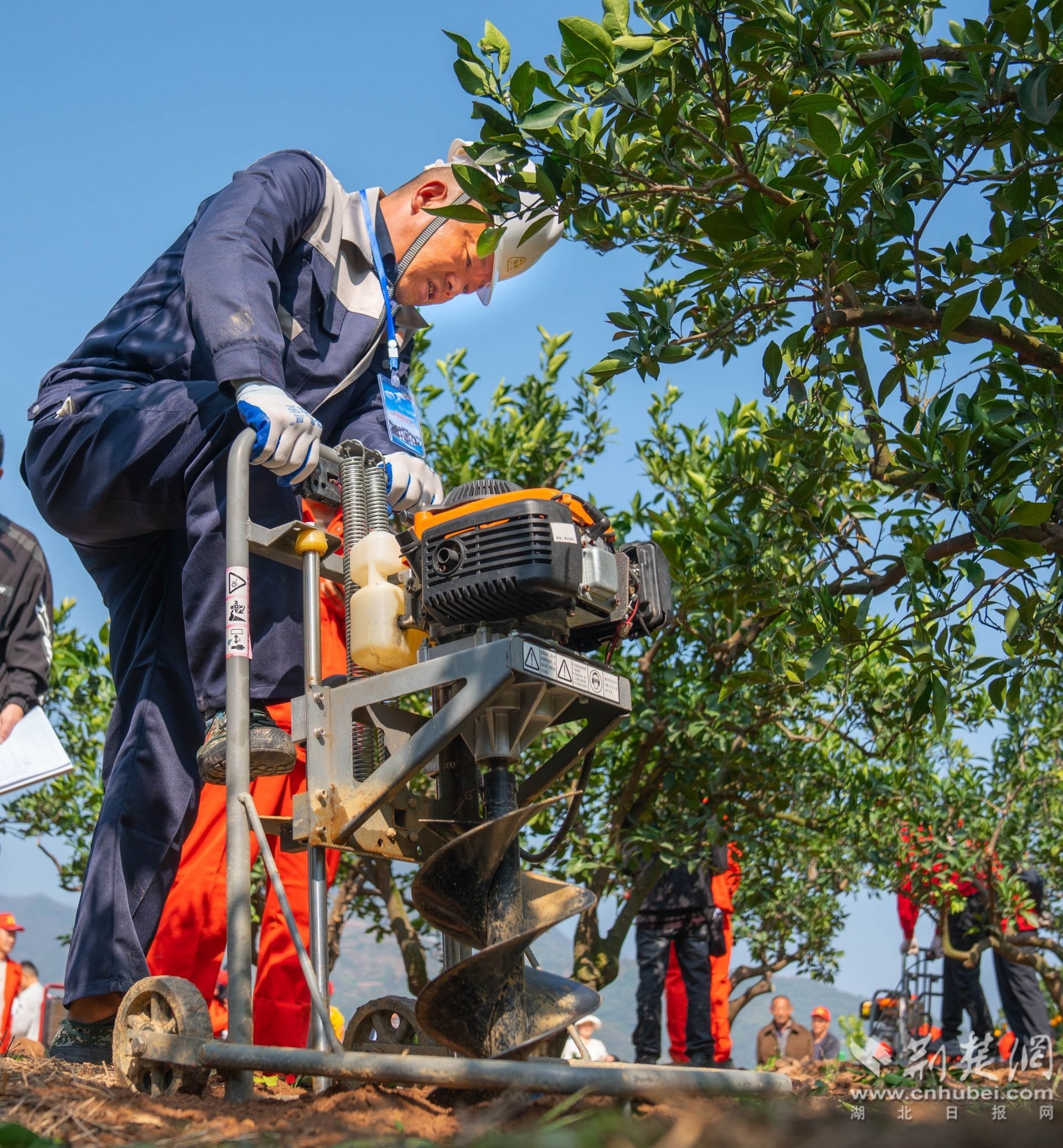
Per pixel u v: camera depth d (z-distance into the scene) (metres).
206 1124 1.67
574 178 3.22
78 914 3.05
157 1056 2.00
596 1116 1.63
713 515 4.65
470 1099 1.90
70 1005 2.98
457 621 2.16
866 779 7.24
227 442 2.82
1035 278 3.20
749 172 3.33
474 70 3.13
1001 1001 8.30
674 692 6.66
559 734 7.25
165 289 3.24
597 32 3.05
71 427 2.96
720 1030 6.95
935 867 8.20
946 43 3.34
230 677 2.22
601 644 2.39
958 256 3.24
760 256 3.32
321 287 3.24
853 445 3.99
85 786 10.06
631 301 3.65
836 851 9.73
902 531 3.90
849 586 3.99
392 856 2.25
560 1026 2.02
